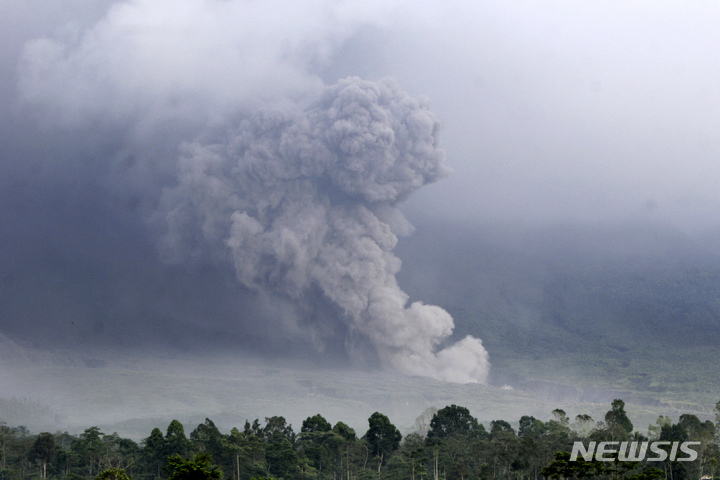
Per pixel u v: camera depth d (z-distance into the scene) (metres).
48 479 161.00
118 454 171.62
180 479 94.38
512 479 156.62
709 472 143.62
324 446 179.88
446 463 172.38
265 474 160.50
